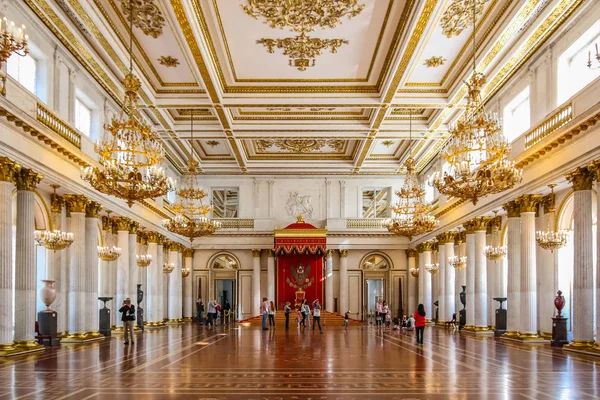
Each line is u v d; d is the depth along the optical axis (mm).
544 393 8266
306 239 32312
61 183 15984
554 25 14711
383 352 14375
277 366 11359
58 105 15578
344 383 9180
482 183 13398
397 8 14227
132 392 8336
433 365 11570
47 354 13570
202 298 34219
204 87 18672
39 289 16875
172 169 30812
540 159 16750
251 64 18188
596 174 13570
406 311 34250
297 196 33875
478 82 13500
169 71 18531
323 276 34125
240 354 13750
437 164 28703
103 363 11781
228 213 34156
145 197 14055
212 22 14844
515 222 18984
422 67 18094
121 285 21828
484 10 14289
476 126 13227
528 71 17391
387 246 34125
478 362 12109
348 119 23547
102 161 13602
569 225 17562
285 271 33781
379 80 19188
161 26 15234
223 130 23922
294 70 18703
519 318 18641
